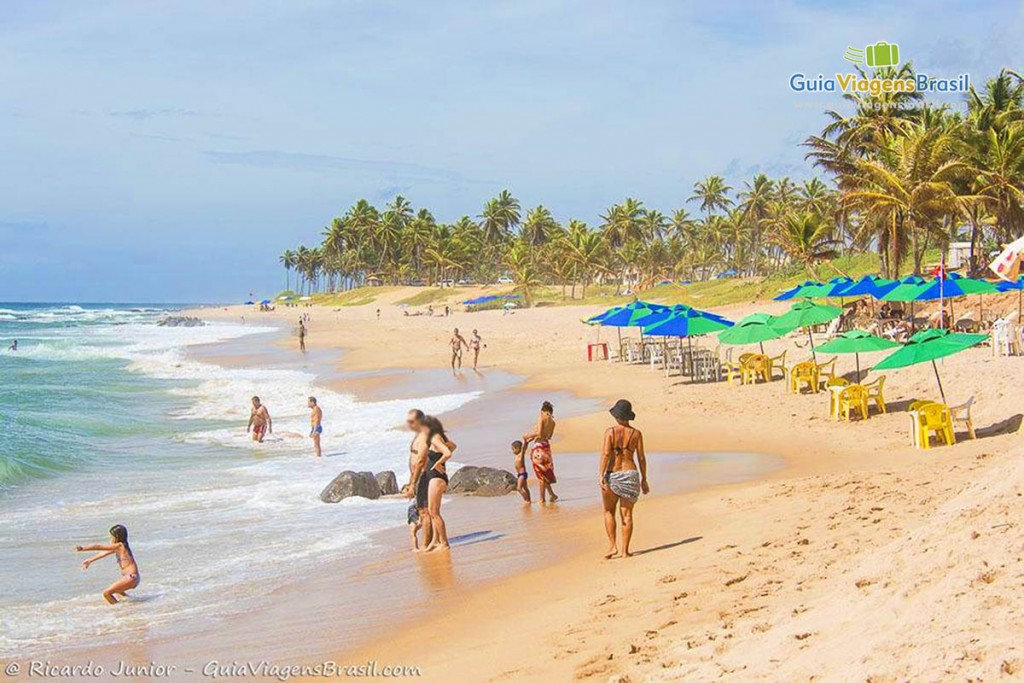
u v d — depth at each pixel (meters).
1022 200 39.75
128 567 9.45
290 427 23.33
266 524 12.58
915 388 20.25
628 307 31.80
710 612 6.94
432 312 91.94
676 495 12.78
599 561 9.48
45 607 9.12
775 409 20.86
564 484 14.64
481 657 6.95
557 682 6.04
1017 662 4.06
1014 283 29.47
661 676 5.48
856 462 14.68
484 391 29.73
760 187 107.75
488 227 132.75
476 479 14.15
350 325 84.88
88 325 103.81
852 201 42.47
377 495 14.39
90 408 27.95
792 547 8.53
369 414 25.48
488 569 9.68
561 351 41.97
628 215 112.31
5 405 28.34
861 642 4.91
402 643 7.60
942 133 40.38
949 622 4.71
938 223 41.06
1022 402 16.48
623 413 9.53
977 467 11.43
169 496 14.82
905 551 6.16
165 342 67.69
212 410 27.39
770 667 5.07
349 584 9.52
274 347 58.81
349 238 149.25
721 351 33.06
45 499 14.73
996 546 5.43
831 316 23.03
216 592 9.49
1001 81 43.44
